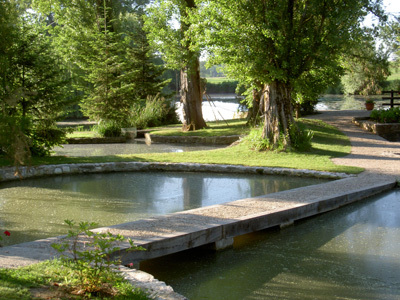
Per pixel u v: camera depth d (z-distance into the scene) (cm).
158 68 3144
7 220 804
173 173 1306
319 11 1371
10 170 1192
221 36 1398
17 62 1299
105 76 2183
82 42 2834
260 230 761
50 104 1391
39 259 494
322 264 604
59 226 765
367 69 1780
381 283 541
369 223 791
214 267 599
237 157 1428
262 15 1393
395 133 1997
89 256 421
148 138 2122
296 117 2419
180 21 2088
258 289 527
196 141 2003
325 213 856
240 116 2845
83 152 1716
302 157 1400
